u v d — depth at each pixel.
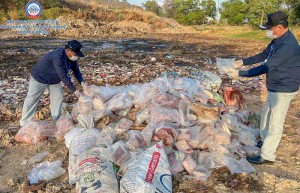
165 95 5.37
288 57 4.28
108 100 5.88
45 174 4.34
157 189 3.49
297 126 6.38
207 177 4.38
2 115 6.58
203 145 4.80
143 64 12.63
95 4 50.53
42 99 7.44
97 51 16.67
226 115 5.32
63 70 5.27
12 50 16.16
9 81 9.28
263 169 4.73
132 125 5.08
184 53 16.94
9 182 4.21
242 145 5.16
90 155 3.98
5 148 5.23
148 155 3.96
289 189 4.19
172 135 4.62
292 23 32.38
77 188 3.62
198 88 5.76
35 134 5.33
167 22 41.59
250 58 5.11
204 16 61.78
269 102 4.91
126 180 3.54
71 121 5.59
